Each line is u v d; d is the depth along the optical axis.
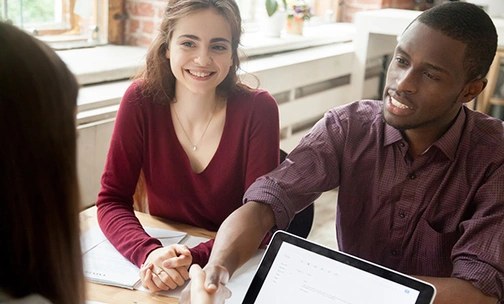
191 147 1.70
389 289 1.03
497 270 1.20
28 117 0.61
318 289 1.07
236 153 1.68
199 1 1.56
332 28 4.36
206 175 1.70
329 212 3.51
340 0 4.64
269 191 1.38
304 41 3.75
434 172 1.37
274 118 1.71
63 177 0.66
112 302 1.26
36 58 0.62
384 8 4.50
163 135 1.69
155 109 1.68
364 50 3.96
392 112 1.29
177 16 1.57
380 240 1.46
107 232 1.55
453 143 1.34
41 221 0.65
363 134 1.46
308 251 1.11
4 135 0.60
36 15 2.52
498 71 3.64
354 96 4.07
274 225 1.41
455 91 1.26
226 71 1.63
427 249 1.41
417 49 1.23
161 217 1.74
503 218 1.26
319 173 1.44
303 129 3.74
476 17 1.23
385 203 1.43
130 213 1.63
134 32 2.91
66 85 0.66
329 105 3.87
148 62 1.68
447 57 1.22
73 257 0.70
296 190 1.41
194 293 1.09
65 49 2.64
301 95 3.58
